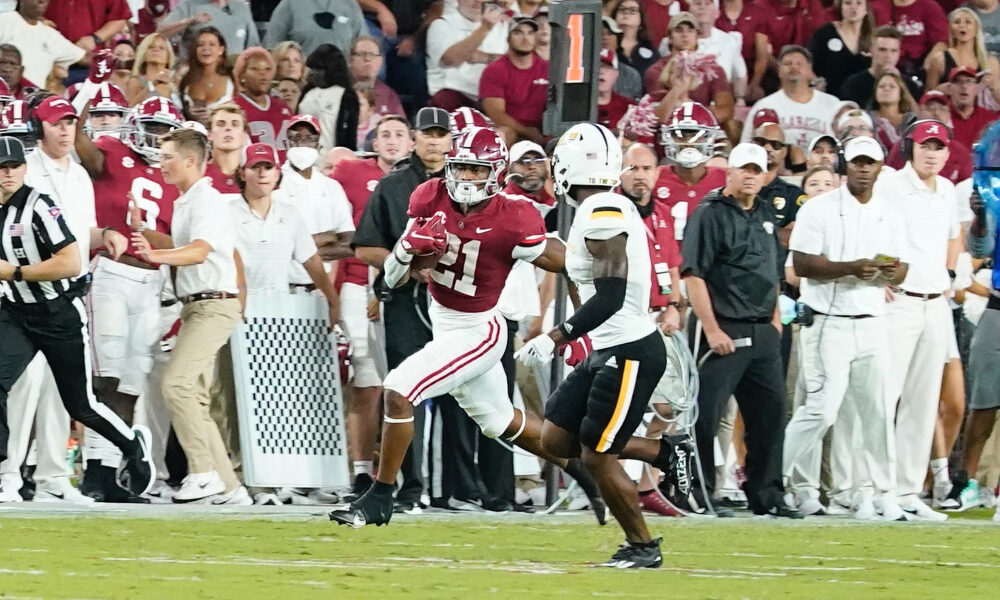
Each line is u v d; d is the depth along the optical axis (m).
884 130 48.75
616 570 22.08
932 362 36.75
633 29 49.03
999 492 37.22
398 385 25.45
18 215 30.66
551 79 34.06
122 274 33.97
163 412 35.47
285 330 34.94
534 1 49.66
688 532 29.67
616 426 22.02
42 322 31.11
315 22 46.91
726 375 34.09
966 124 50.25
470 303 26.05
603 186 24.38
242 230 34.56
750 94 51.88
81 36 45.31
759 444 34.59
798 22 51.94
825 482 38.44
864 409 35.59
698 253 34.06
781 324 37.28
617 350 22.09
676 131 37.09
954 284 41.38
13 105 32.44
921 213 36.41
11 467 32.72
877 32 50.72
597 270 21.59
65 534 25.09
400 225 32.31
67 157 32.41
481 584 19.66
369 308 36.12
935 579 22.55
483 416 26.86
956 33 53.41
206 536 25.66
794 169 45.31
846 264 34.62
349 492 35.91
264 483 34.44
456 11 49.22
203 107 42.22
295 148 35.97
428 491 34.88
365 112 45.03
